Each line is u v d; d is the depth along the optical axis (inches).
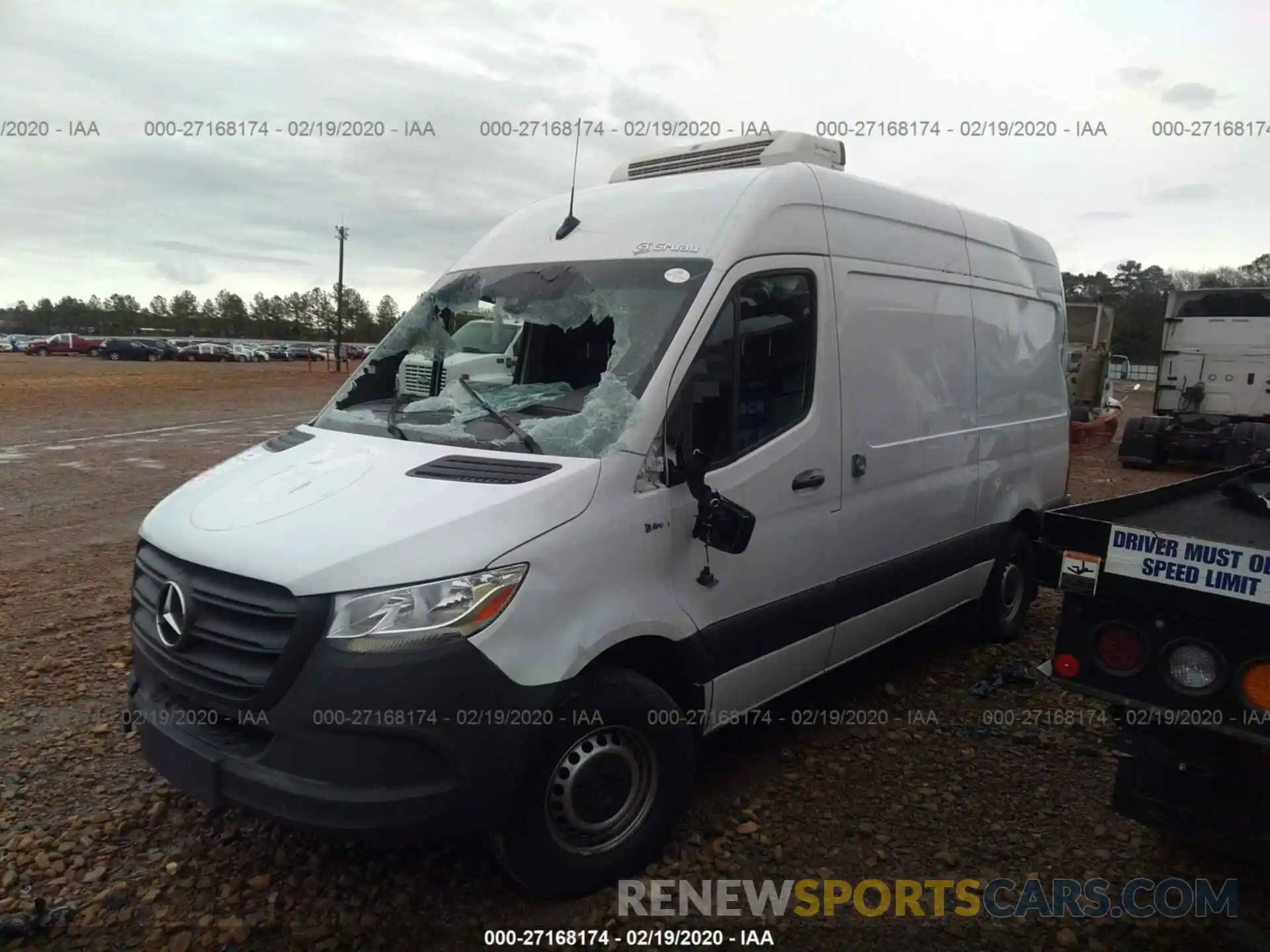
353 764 115.0
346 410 170.4
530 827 126.5
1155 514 156.3
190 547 129.1
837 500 173.5
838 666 189.8
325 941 126.7
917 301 197.8
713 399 147.7
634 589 135.7
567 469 131.7
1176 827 121.9
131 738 182.2
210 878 139.3
